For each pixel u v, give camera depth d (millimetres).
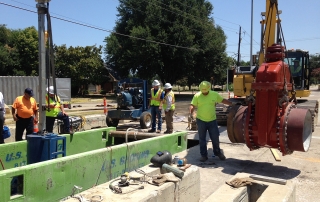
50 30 5297
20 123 8242
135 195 3623
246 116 6457
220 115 12336
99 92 51844
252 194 4348
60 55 40938
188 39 35656
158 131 11773
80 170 5000
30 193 4195
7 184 3906
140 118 12758
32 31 44375
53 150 5492
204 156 7270
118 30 41219
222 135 10406
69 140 7035
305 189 5496
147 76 39344
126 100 13078
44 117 5602
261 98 6117
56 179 4570
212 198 3848
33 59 43781
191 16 37938
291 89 6746
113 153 5742
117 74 47906
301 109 6023
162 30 36438
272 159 7441
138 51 36125
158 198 3756
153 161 4715
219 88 62844
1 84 22266
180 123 14711
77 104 28594
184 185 4363
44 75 5461
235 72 12414
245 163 7090
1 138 8148
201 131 7184
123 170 6027
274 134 6031
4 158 5836
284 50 6570
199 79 42688
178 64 38188
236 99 12883
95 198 3508
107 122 13250
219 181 5934
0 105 8000
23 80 22938
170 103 11219
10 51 43625
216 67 41188
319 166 6852
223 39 42812
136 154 6387
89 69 41562
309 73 12938
